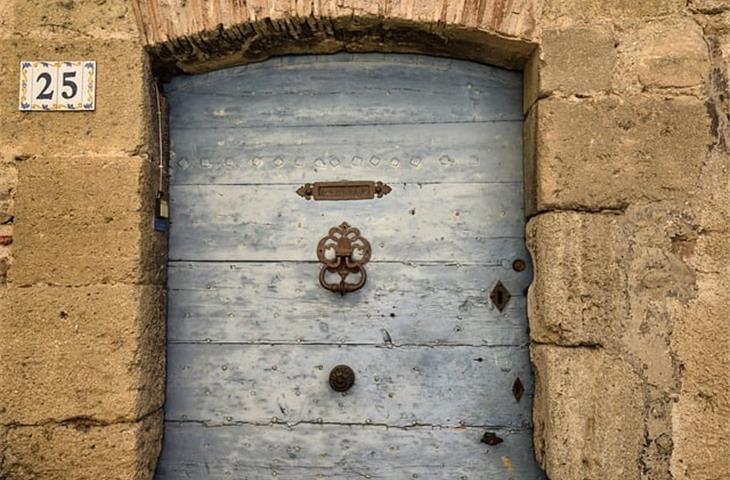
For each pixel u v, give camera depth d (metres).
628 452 2.16
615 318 2.19
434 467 2.46
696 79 2.23
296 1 2.34
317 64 2.62
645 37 2.26
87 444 2.26
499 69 2.56
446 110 2.56
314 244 2.56
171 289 2.58
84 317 2.28
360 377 2.51
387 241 2.54
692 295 2.17
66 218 2.31
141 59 2.38
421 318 2.51
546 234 2.25
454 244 2.52
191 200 2.60
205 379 2.54
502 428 2.46
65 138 2.35
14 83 2.38
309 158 2.59
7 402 2.27
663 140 2.22
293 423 2.51
